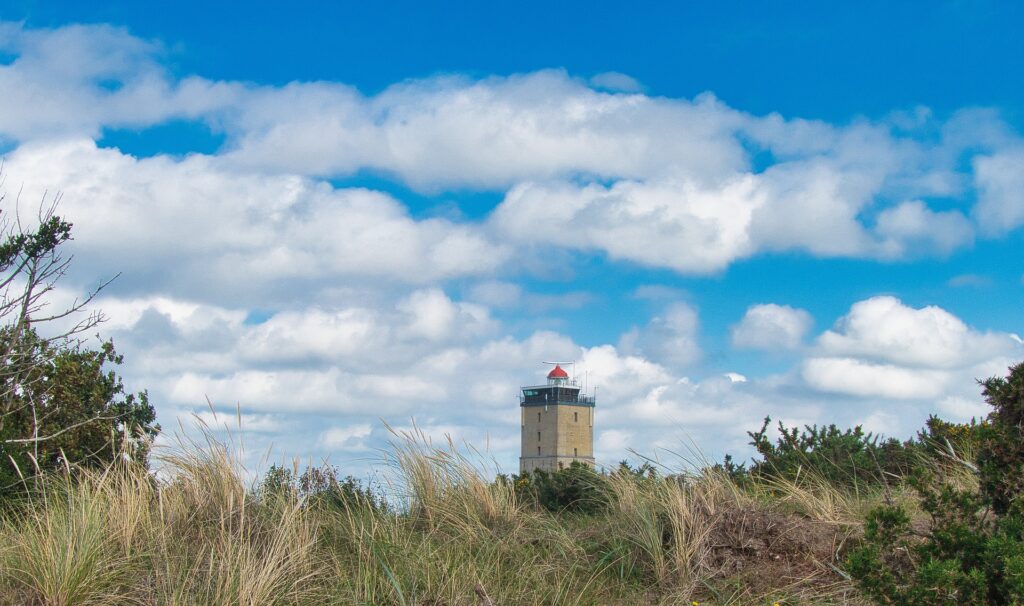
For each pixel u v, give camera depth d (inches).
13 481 318.0
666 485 323.3
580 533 325.4
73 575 229.5
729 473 383.9
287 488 313.3
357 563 272.7
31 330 422.9
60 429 387.9
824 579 274.4
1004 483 229.5
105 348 496.4
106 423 416.2
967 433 369.4
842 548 289.9
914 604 203.3
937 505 232.1
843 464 380.5
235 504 289.7
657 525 307.3
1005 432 236.1
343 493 322.7
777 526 303.1
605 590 279.4
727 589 273.6
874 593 213.2
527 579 272.8
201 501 291.3
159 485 297.1
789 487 344.5
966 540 212.5
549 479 387.5
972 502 230.4
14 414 381.7
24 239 415.8
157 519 278.2
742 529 301.9
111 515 271.4
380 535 291.1
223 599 227.3
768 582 276.1
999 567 201.5
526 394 3494.1
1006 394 241.8
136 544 263.3
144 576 246.8
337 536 295.7
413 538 301.9
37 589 231.1
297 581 243.8
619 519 325.1
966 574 204.1
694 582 275.9
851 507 331.6
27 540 254.7
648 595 277.3
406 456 346.0
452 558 279.7
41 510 293.3
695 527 299.6
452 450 352.5
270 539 274.1
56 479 320.2
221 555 251.0
